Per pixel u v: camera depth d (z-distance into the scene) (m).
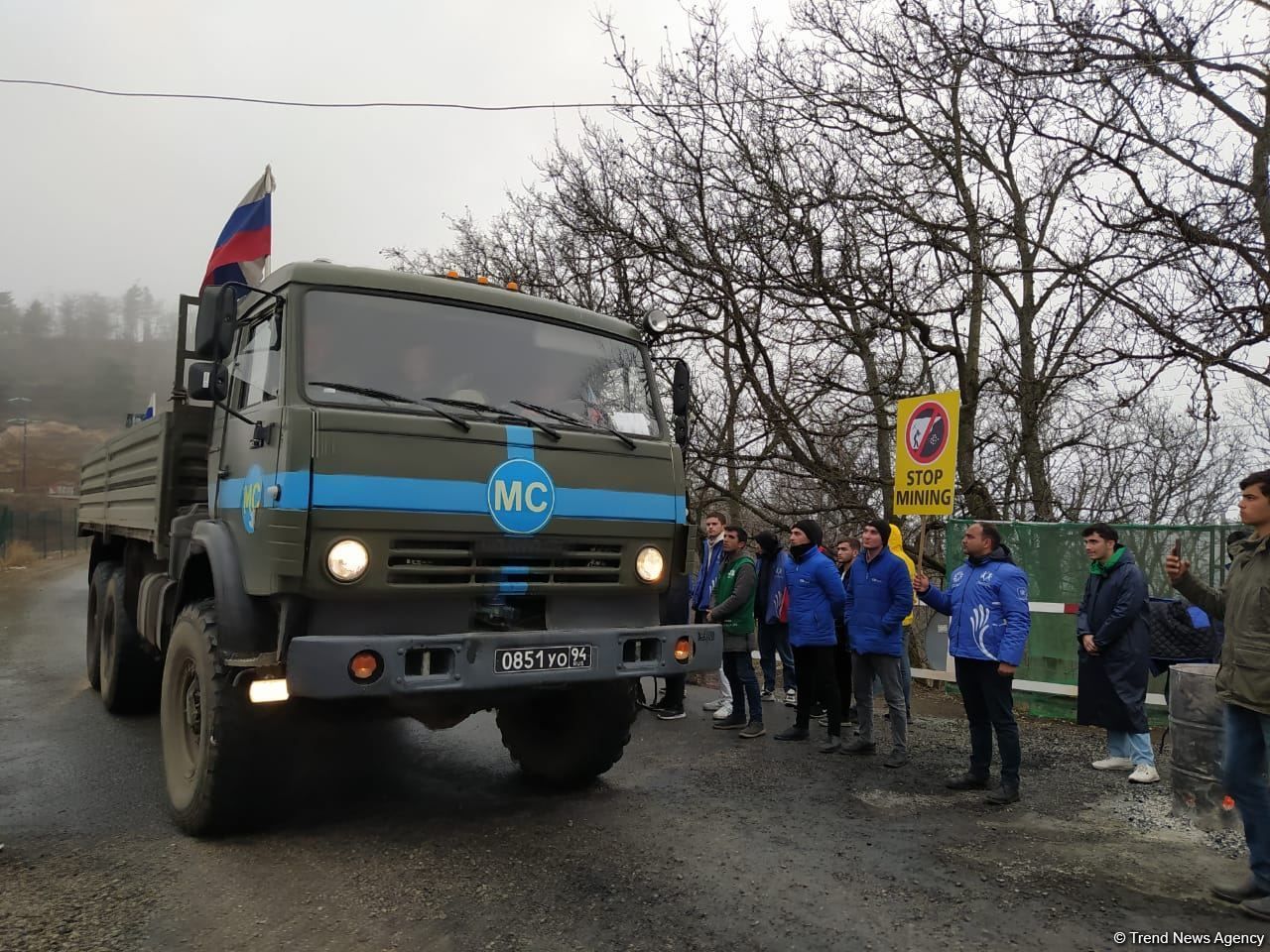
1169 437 17.00
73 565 30.73
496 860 4.29
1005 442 12.81
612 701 5.38
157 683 7.50
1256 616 3.82
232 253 9.14
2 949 3.29
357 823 4.85
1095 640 6.13
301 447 4.02
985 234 11.22
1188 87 9.74
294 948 3.35
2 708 7.89
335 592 4.03
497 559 4.46
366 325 4.52
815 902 3.83
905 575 6.39
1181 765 5.10
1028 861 4.38
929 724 7.91
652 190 13.23
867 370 12.38
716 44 12.55
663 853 4.43
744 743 7.06
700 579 8.59
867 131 11.86
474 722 7.54
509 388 4.77
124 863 4.20
